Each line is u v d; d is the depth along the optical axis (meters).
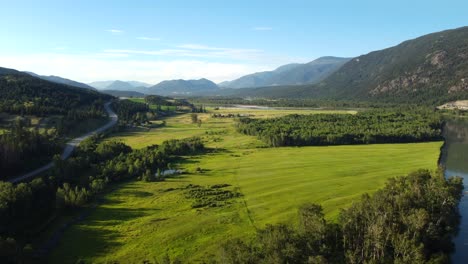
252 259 57.62
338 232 66.75
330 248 63.28
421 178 93.75
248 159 160.12
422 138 199.75
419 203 76.75
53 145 157.88
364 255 63.09
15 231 83.81
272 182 122.38
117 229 88.00
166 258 66.19
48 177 115.44
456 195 90.44
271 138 190.75
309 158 158.38
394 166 140.00
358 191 109.12
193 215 94.62
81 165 130.38
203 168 146.50
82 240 82.50
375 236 62.38
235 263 57.66
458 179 99.38
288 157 161.38
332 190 110.69
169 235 83.25
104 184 119.75
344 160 152.62
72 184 116.00
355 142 195.25
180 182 126.56
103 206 104.38
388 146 184.12
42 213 94.56
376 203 71.75
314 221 66.12
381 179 121.62
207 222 89.50
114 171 130.25
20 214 88.38
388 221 68.00
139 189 119.81
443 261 65.44
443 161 155.88
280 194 109.00
